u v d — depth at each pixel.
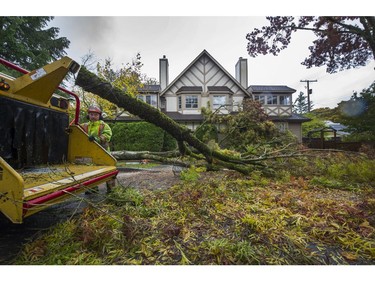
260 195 3.22
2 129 2.29
